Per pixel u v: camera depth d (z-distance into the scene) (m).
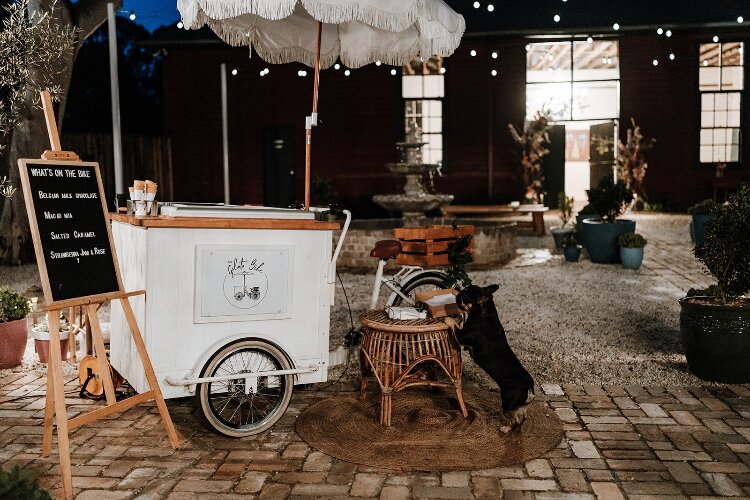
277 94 18.28
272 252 4.10
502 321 6.94
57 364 3.36
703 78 18.19
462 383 4.97
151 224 3.79
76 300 3.49
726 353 4.86
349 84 18.12
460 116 18.05
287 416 4.34
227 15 4.05
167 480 3.46
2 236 10.52
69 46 6.74
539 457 3.73
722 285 5.04
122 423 4.21
